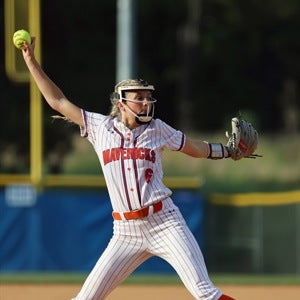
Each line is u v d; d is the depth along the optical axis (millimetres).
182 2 127875
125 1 49312
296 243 46656
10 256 46000
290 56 132125
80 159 93875
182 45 128875
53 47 71000
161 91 131875
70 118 23281
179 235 22438
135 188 22391
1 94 63562
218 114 132375
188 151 23156
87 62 78938
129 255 22891
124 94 22484
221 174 95312
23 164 67000
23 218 46188
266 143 115188
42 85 23359
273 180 94250
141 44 128875
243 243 46969
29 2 47938
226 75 132625
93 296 22891
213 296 22312
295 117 130750
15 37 23047
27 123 64188
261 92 133375
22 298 36375
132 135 22547
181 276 22547
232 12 130250
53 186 46531
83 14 76375
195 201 46500
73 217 46188
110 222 46156
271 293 38000
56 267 46062
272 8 129875
